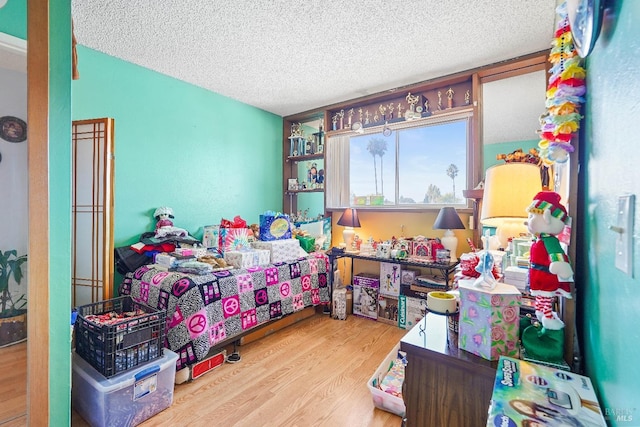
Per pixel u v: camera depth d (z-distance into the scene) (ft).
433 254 9.31
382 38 7.37
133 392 5.18
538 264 3.11
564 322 3.10
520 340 3.26
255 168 12.45
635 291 1.71
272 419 5.36
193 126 10.24
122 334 5.27
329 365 7.20
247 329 8.00
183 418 5.38
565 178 3.82
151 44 7.67
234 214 11.61
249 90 10.69
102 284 7.38
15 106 5.62
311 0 6.01
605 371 2.29
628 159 1.82
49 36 4.33
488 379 2.97
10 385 5.19
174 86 9.69
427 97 10.26
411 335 3.67
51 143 4.39
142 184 8.97
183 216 10.02
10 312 5.56
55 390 4.44
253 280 8.10
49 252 4.31
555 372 2.73
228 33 7.17
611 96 2.17
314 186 13.14
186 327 6.41
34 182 4.00
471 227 9.09
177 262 7.54
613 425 2.06
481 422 3.00
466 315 3.27
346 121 12.17
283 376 6.72
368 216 11.56
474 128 8.93
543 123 3.82
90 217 7.50
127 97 8.59
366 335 8.99
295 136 13.57
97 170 7.41
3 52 4.89
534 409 2.20
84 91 7.78
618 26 2.00
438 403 3.23
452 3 6.12
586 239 2.95
